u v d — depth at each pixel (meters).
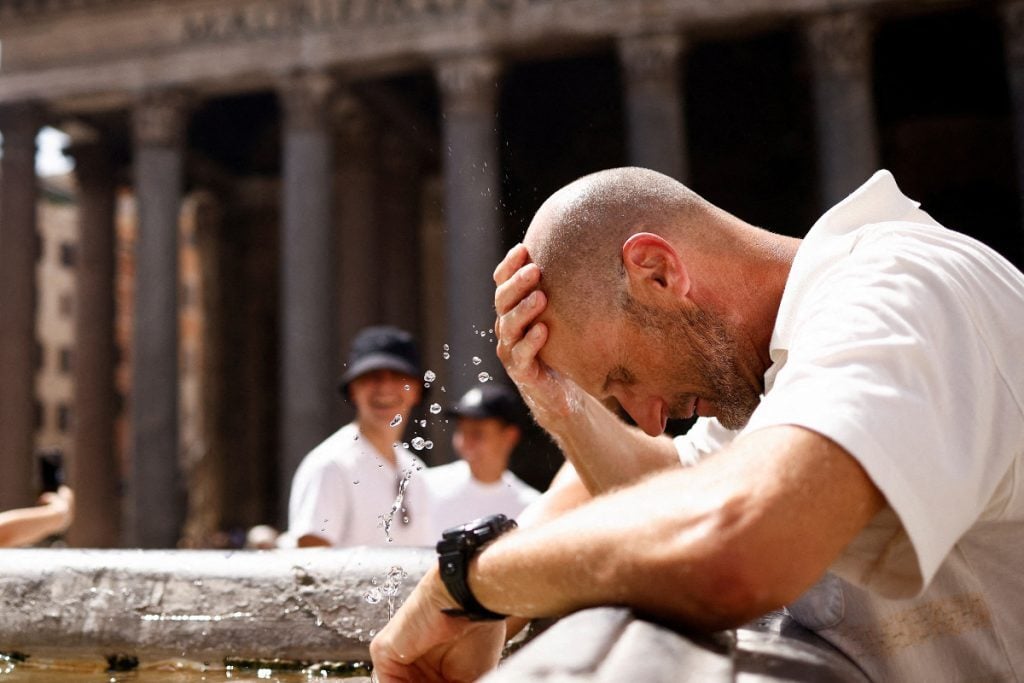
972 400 1.12
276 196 27.42
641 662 0.86
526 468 17.95
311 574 2.04
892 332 1.12
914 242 1.30
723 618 1.00
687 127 22.73
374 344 4.36
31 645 2.08
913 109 22.55
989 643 1.33
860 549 1.11
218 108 24.94
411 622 1.48
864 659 1.36
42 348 41.88
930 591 1.33
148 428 18.30
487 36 17.91
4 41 20.25
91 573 2.12
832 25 16.44
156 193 19.09
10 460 18.89
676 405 1.63
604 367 1.59
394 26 18.38
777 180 22.75
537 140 22.97
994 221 22.06
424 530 4.42
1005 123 22.06
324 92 18.78
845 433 1.02
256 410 27.47
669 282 1.49
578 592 1.12
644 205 1.56
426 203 26.17
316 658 1.97
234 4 19.17
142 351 18.56
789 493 1.00
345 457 4.15
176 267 19.12
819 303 1.26
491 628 1.54
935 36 20.17
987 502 1.18
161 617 2.04
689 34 17.48
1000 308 1.24
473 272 16.64
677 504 1.04
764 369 1.56
